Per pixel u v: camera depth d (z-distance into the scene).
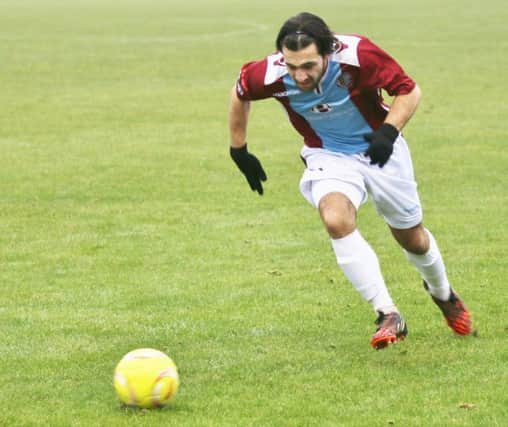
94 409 13.44
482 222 25.73
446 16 105.06
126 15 122.38
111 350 16.23
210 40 86.19
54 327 17.66
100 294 19.92
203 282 20.67
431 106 47.78
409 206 15.65
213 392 14.02
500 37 81.94
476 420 12.81
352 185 15.19
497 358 15.32
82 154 37.16
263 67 14.96
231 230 25.53
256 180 16.30
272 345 16.28
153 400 13.27
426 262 16.11
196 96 53.56
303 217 26.97
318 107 14.90
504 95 51.16
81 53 76.62
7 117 46.47
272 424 12.80
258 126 43.59
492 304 18.47
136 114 47.31
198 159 36.00
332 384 14.29
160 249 23.70
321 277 20.86
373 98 14.92
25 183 32.00
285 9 124.81
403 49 74.38
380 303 14.87
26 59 72.25
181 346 16.36
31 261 22.81
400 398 13.66
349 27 94.06
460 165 33.91
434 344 16.12
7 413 13.35
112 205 28.83
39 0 160.50
